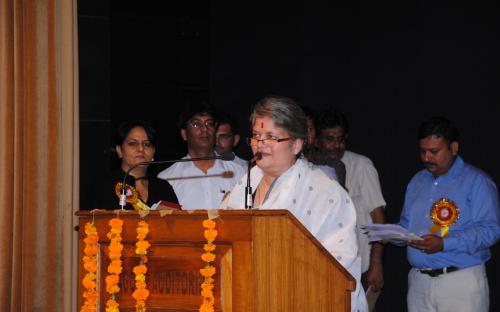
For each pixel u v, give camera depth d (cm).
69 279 398
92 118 606
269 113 296
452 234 449
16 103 395
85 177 597
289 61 663
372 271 525
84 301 272
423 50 591
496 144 553
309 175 301
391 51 609
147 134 427
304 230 251
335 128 520
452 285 447
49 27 402
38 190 400
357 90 626
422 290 460
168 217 259
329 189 296
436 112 582
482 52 561
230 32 688
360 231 530
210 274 248
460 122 570
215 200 477
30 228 399
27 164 399
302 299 251
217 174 484
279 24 669
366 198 532
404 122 600
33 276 399
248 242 247
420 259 457
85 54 608
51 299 401
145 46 639
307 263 251
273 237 250
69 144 397
